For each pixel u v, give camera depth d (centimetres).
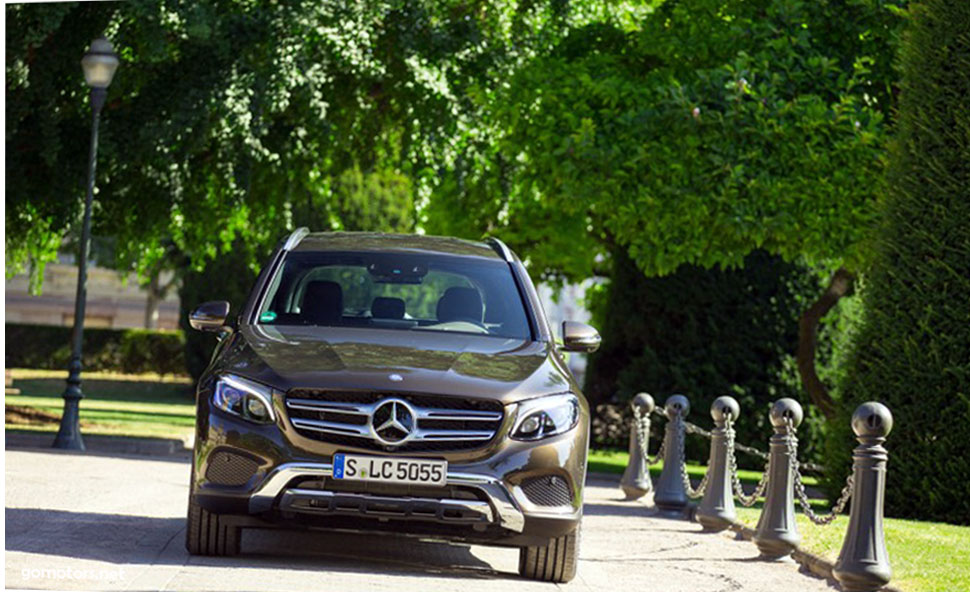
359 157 3700
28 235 3619
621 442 3862
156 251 3822
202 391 1249
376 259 1448
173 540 1407
